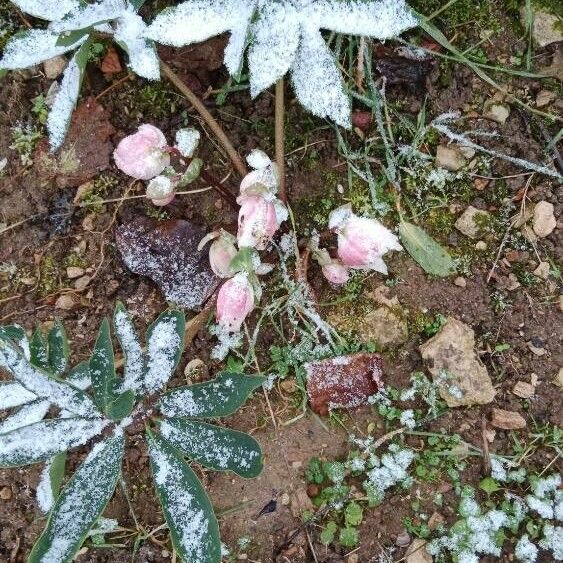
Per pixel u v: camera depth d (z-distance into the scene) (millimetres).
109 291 546
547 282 553
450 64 553
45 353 472
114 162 548
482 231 553
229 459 450
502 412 542
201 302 540
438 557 531
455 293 552
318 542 532
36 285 547
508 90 555
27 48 455
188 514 439
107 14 448
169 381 543
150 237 539
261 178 454
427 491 539
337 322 547
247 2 435
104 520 524
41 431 428
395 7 440
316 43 444
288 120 554
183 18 437
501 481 540
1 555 526
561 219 553
